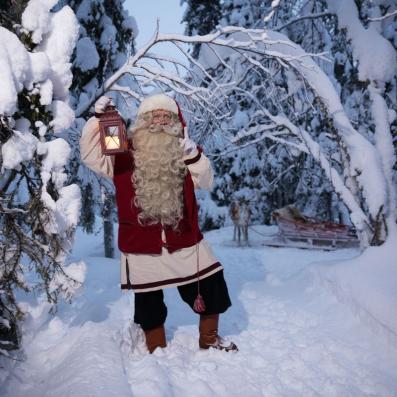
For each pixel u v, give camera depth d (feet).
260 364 9.78
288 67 17.25
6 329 9.50
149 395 7.63
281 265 30.45
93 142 9.16
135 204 9.30
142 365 8.96
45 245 9.02
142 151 9.07
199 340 10.33
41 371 9.33
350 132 18.57
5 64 7.70
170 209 9.12
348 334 11.89
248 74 20.77
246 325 12.66
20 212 8.88
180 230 9.52
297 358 9.97
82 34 26.89
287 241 41.98
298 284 16.74
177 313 13.56
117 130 8.71
